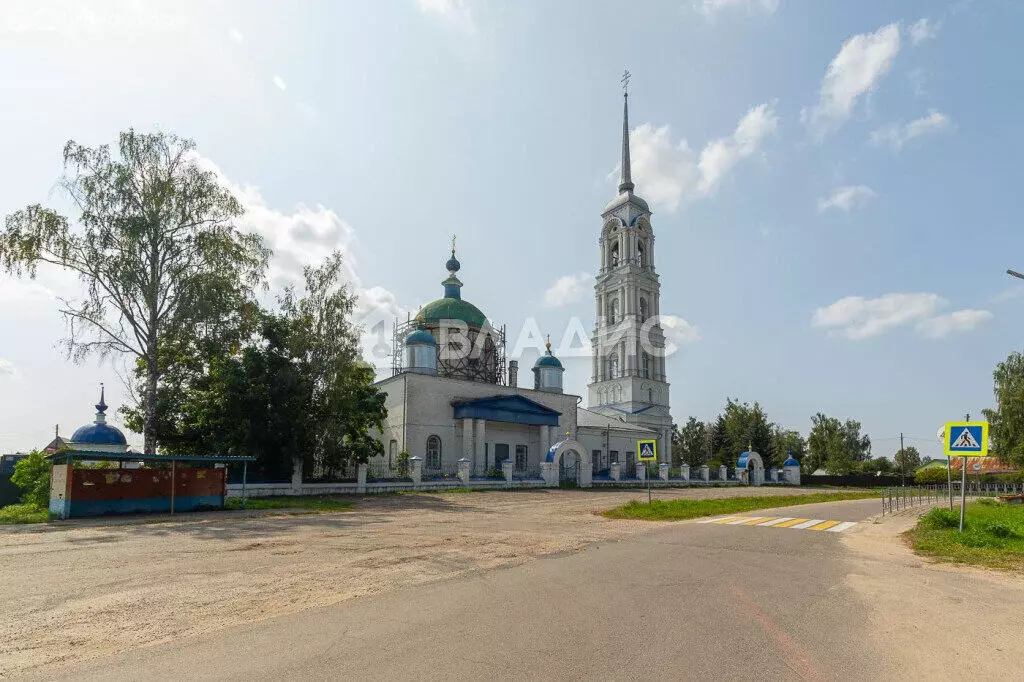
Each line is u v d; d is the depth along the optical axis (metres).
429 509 24.47
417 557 12.16
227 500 25.36
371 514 21.98
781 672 5.67
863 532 17.72
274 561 11.66
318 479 32.44
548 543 14.34
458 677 5.46
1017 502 35.41
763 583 9.79
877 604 8.42
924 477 63.25
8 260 25.45
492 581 9.79
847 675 5.61
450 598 8.56
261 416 29.64
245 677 5.46
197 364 31.56
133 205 27.56
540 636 6.73
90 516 20.52
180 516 20.80
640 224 70.19
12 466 38.72
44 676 5.54
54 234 26.11
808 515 23.69
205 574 10.36
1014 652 6.34
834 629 7.12
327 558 12.02
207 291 28.03
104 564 11.31
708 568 11.14
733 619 7.52
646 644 6.46
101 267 26.84
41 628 7.12
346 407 31.23
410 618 7.48
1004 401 44.44
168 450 31.03
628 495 37.19
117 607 8.10
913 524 20.39
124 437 37.94
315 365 30.52
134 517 20.39
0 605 8.23
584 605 8.17
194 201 28.78
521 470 47.53
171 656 6.07
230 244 29.36
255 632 6.89
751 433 73.06
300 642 6.50
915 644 6.58
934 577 10.52
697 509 25.08
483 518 21.02
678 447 77.31
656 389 66.88
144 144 28.16
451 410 44.22
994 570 11.26
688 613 7.79
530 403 47.22
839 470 78.12
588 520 20.84
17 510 21.78
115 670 5.68
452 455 43.72
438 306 52.59
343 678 5.43
